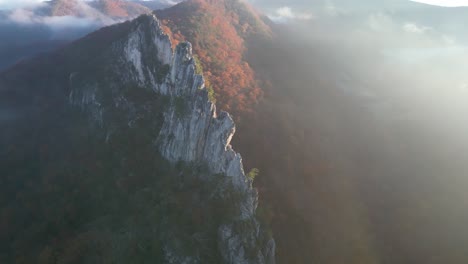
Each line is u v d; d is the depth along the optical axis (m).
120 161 83.69
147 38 103.06
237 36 165.00
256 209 65.94
